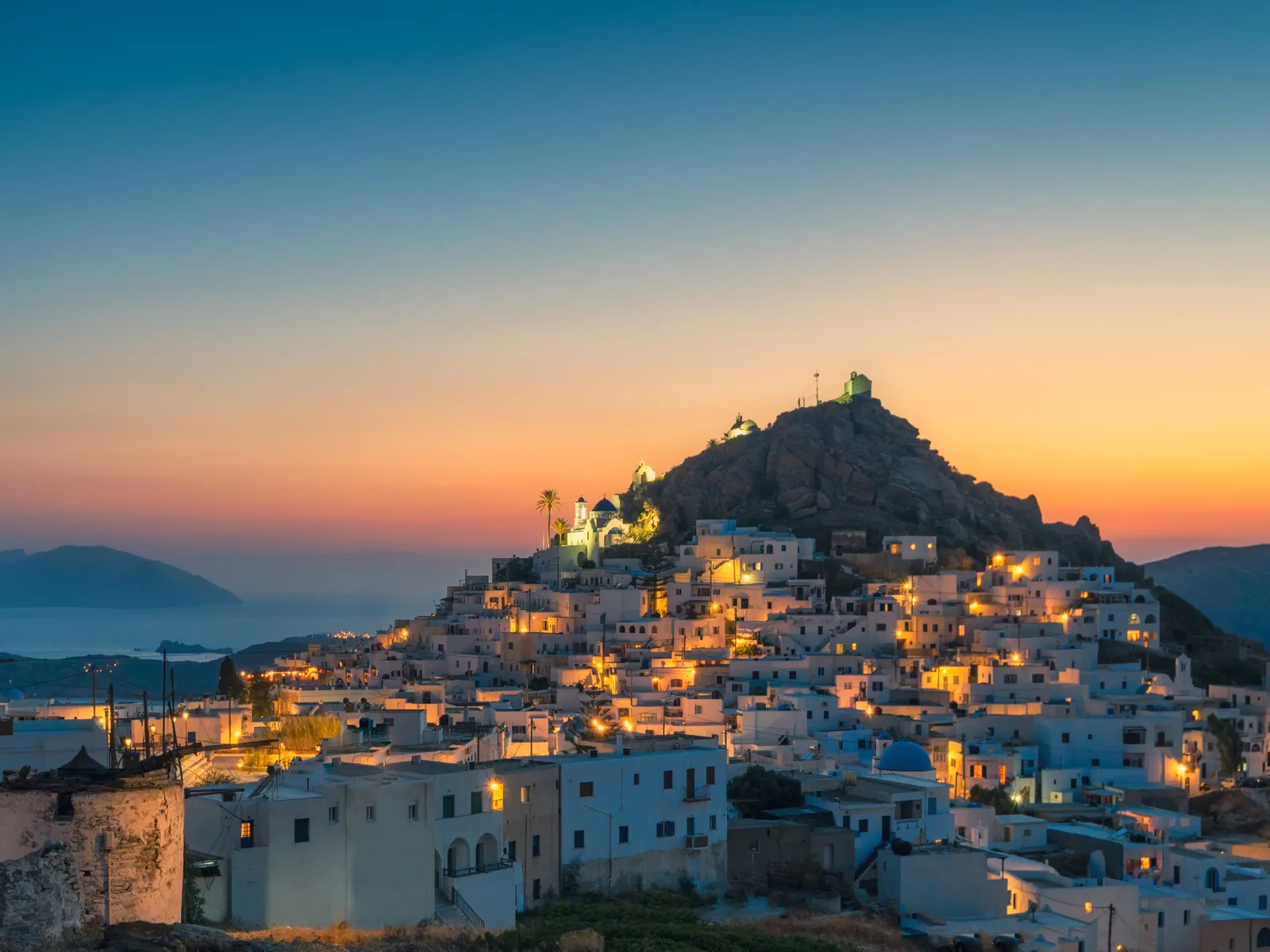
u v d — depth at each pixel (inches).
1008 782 6574.8
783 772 4970.5
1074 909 4183.1
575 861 3686.0
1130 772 6968.5
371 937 2544.3
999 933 3809.1
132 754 2075.5
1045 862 4899.1
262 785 2832.2
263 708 5979.3
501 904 3125.0
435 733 4328.3
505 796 3523.6
